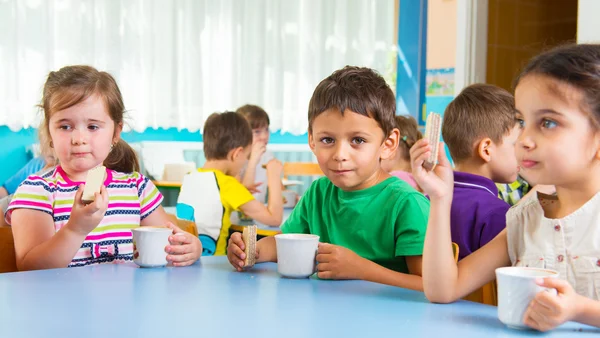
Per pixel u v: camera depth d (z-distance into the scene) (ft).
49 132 4.79
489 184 4.94
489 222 4.65
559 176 2.69
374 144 3.81
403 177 6.59
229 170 8.53
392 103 3.96
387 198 4.10
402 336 2.28
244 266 3.65
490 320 2.56
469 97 5.30
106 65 15.99
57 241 3.87
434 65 12.30
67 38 15.55
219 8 17.35
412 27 17.61
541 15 12.17
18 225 4.38
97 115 4.57
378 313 2.64
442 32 12.10
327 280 3.42
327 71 18.84
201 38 17.11
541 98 2.64
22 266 4.14
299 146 18.24
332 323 2.44
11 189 9.87
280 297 2.91
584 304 2.37
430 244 2.96
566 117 2.60
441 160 3.08
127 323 2.39
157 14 16.57
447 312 2.69
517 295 2.40
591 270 2.79
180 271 3.63
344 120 3.72
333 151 3.78
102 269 3.66
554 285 2.39
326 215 4.42
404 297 2.98
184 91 16.98
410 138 7.79
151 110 16.58
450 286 2.89
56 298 2.83
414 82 17.66
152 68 16.56
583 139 2.61
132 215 4.90
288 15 18.20
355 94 3.73
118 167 5.36
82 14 15.64
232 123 8.48
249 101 17.92
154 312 2.57
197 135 17.46
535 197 3.14
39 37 15.14
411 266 3.87
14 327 2.33
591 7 8.68
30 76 15.08
